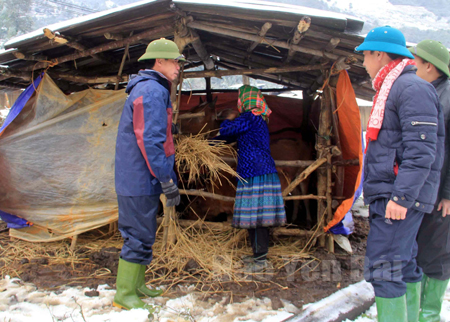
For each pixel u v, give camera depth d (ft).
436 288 8.05
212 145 11.68
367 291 9.30
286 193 12.10
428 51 7.84
